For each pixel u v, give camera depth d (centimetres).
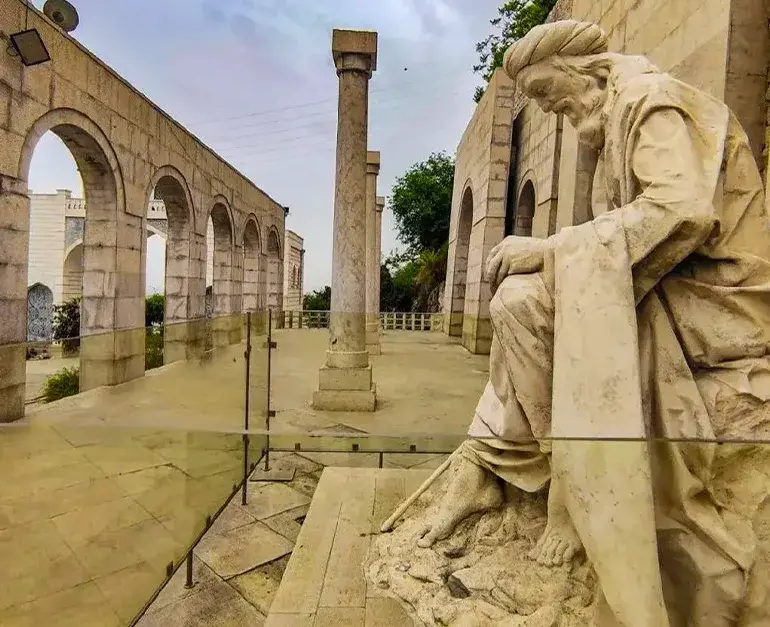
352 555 176
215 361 282
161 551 171
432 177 2241
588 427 116
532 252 145
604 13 350
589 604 127
